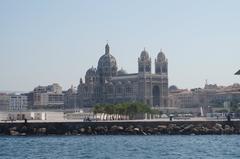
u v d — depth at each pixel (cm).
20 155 13912
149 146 16525
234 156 13075
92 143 18050
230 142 17900
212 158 12656
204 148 15550
